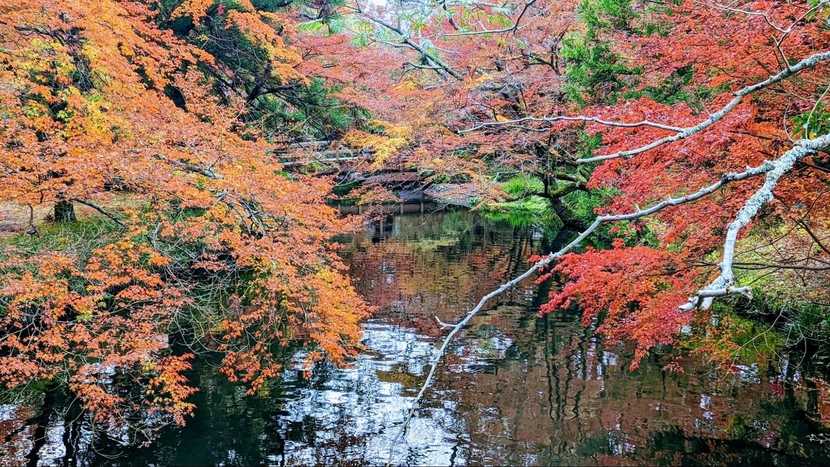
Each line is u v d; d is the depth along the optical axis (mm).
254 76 16047
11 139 7449
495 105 16906
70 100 7930
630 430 6855
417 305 12812
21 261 6656
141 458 6387
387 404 7770
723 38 5844
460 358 9492
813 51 5289
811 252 7621
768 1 5406
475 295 13695
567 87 13891
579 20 15367
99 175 7434
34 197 7605
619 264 6488
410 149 18000
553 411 7441
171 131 8195
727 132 5270
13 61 8195
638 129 5977
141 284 8727
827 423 6879
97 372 6914
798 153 2408
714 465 6078
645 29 11844
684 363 8898
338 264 8883
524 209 27641
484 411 7500
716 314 10289
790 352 8750
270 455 6445
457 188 20719
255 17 13492
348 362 9352
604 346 9883
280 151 15383
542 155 17906
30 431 6918
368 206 23531
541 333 10719
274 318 8469
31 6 8203
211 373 8742
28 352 7586
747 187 5562
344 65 17484
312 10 20906
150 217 8258
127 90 8953
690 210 5941
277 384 8469
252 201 8312
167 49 12906
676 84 10359
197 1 12711
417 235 22719
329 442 6746
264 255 7453
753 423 6930
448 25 22219
